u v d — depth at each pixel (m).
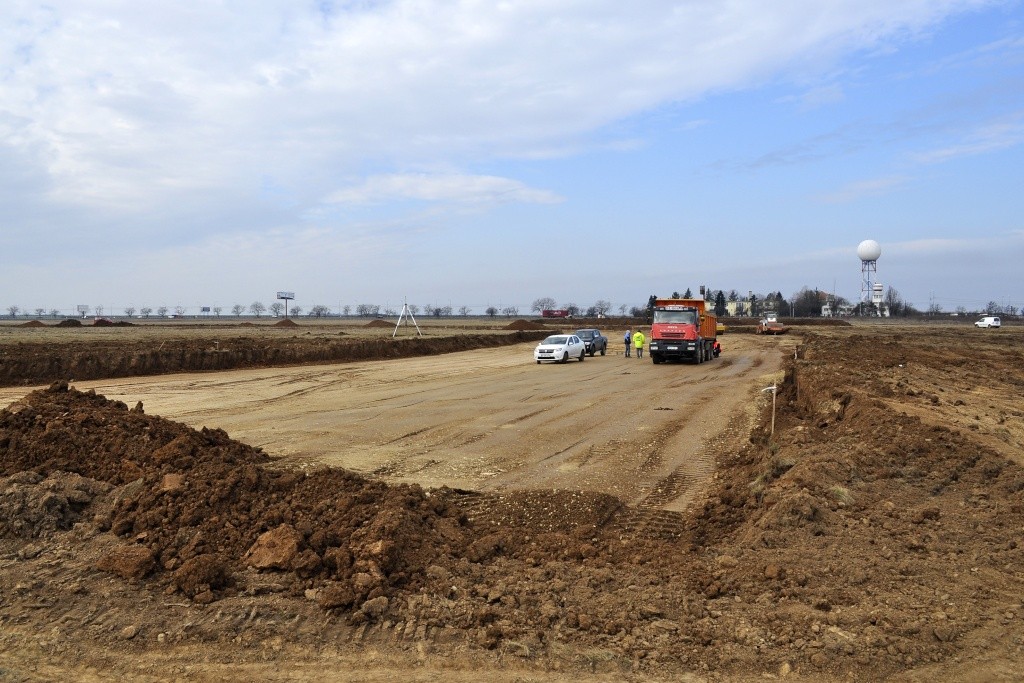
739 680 4.67
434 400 19.84
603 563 6.61
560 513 7.96
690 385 24.02
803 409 17.20
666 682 4.65
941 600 5.68
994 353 38.06
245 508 6.91
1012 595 5.79
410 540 6.45
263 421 15.89
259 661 4.83
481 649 5.04
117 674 4.65
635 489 10.09
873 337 52.62
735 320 111.69
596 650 5.03
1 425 8.11
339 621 5.33
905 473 8.99
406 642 5.11
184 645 4.99
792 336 66.94
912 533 7.09
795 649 5.00
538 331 67.25
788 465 9.55
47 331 57.06
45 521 6.24
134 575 5.69
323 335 55.12
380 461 11.75
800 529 7.14
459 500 8.90
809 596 5.75
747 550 6.75
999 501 8.07
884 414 11.85
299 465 11.19
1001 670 4.73
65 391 9.67
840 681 4.64
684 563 6.55
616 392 21.88
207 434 10.11
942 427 11.03
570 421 16.09
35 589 5.46
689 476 10.88
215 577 5.66
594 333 42.09
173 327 79.50
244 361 31.77
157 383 24.22
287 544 6.10
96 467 7.57
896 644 5.02
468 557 6.59
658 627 5.34
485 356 41.47
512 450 12.82
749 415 17.00
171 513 6.47
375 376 27.50
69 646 4.93
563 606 5.67
